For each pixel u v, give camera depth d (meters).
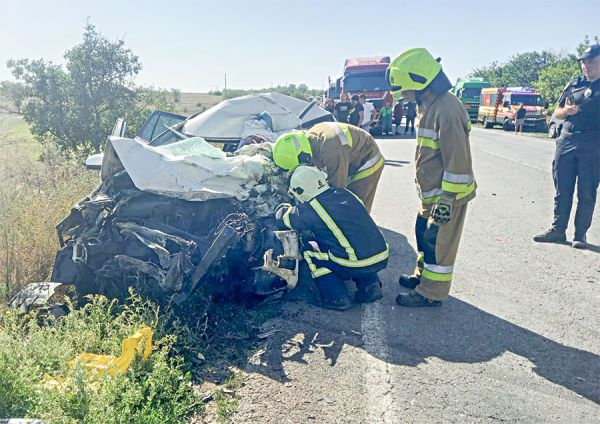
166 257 3.89
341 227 4.19
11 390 2.67
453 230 4.19
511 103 29.69
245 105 7.38
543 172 11.59
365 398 3.14
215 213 4.40
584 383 3.34
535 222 7.26
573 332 4.02
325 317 4.21
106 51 12.75
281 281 4.35
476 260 5.68
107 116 12.88
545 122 29.16
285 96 8.27
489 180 10.52
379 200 8.67
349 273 4.27
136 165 4.30
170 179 4.29
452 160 3.96
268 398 3.11
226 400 3.09
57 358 3.08
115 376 2.89
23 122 12.63
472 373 3.43
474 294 4.75
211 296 4.22
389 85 4.20
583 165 5.88
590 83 5.76
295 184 4.27
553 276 5.20
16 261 4.77
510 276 5.21
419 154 4.29
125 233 4.17
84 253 4.14
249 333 3.92
